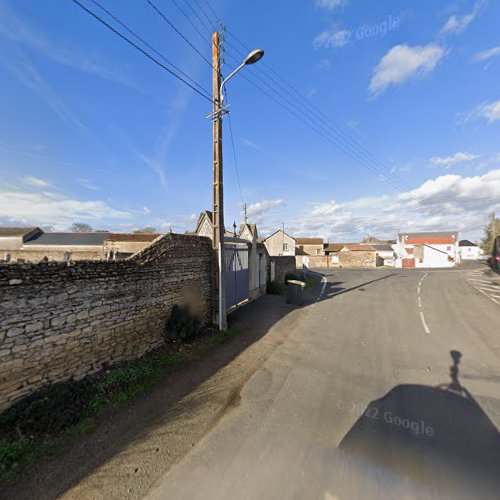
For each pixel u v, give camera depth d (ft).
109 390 15.58
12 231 126.00
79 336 15.87
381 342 24.13
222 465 10.30
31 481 9.70
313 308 37.78
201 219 95.25
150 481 9.69
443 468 9.91
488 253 115.24
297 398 15.05
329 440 11.53
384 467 10.00
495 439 11.52
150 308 21.03
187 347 22.49
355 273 94.73
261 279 46.98
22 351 13.23
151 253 21.13
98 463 10.54
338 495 8.84
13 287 12.85
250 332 27.07
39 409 12.57
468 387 16.08
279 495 8.89
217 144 27.45
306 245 184.65
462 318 32.14
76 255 51.88
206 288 28.25
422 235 160.25
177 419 13.32
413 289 54.70
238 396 15.39
